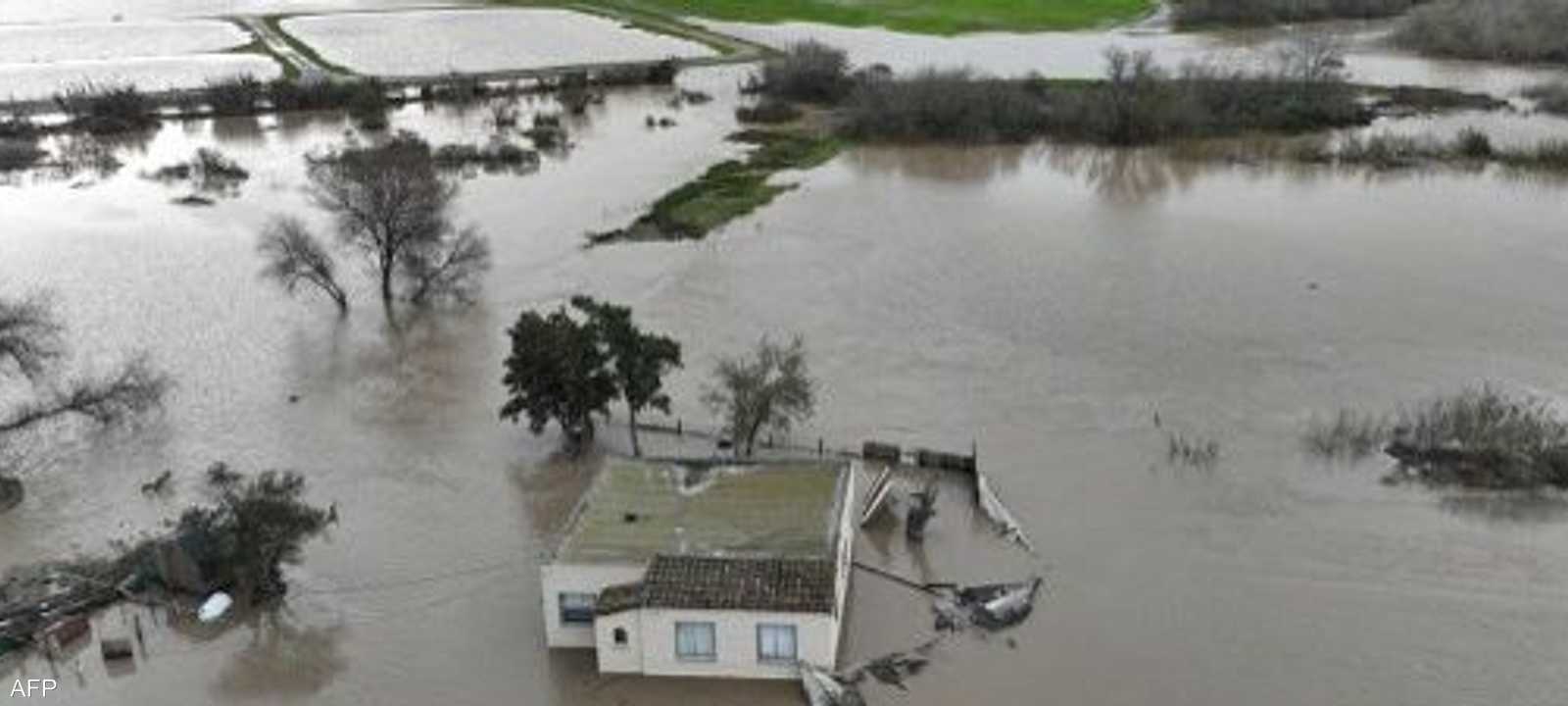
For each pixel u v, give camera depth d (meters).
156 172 110.06
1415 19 152.00
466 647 47.81
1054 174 105.94
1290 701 44.16
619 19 171.50
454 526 55.53
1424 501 55.97
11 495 58.69
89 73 144.75
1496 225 91.75
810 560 46.03
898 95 117.62
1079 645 47.12
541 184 103.81
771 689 45.03
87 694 46.03
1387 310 76.19
